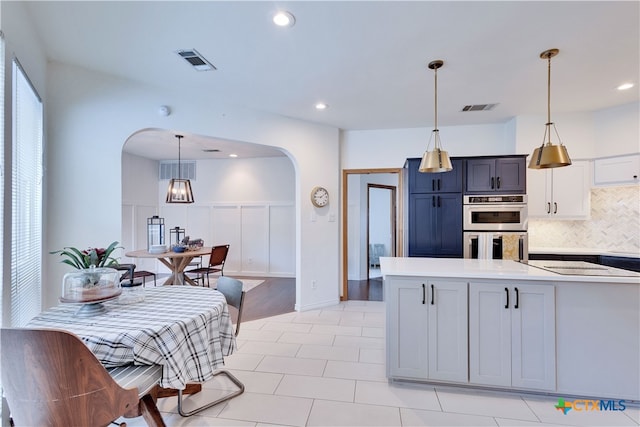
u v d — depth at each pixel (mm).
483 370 2242
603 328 2121
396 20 2104
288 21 2119
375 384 2379
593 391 2133
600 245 4051
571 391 2150
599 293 2123
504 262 2826
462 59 2627
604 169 3791
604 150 3793
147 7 1981
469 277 2250
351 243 6250
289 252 6477
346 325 3658
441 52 2520
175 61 2668
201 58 2621
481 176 3885
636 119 3564
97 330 1514
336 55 2568
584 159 3902
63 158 2695
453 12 2018
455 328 2277
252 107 3752
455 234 3930
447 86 3172
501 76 2936
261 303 4578
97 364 1270
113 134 2902
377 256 7445
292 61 2666
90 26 2188
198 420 1954
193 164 6777
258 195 6578
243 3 1938
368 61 2662
